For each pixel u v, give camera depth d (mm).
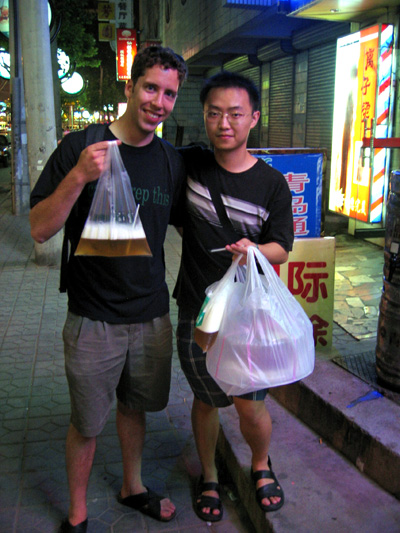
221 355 1892
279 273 3219
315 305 3266
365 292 4715
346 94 6891
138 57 1810
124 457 2318
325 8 6070
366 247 6441
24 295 5215
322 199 3258
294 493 2264
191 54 13438
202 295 2135
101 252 1821
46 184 1888
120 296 1993
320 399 2643
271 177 2043
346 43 6793
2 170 19625
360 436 2395
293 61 9883
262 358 1860
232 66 13688
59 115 14328
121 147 1910
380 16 6238
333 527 2080
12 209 9969
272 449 2564
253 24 8555
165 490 2510
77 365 2006
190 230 2137
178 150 2164
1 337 4191
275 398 3029
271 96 11211
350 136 6812
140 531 2268
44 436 2908
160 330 2133
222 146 1969
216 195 2045
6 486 2514
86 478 2150
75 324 2012
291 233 2082
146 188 1953
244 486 2379
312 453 2537
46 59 5941
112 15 21375
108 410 2115
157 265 2098
